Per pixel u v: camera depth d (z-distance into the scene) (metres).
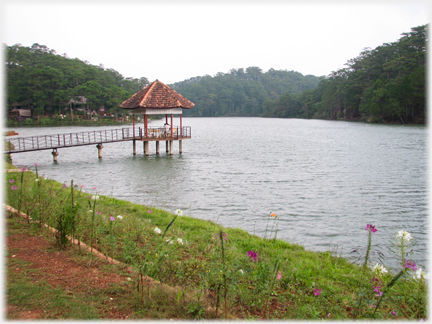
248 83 175.00
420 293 4.45
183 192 16.06
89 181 18.55
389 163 24.58
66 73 89.62
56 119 78.62
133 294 4.29
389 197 15.29
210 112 175.25
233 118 156.75
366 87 87.88
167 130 30.08
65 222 5.66
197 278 5.16
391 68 78.62
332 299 4.96
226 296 4.22
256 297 4.63
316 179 19.33
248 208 13.44
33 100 80.25
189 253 6.35
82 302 4.00
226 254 5.88
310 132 58.06
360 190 16.62
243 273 4.79
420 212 13.05
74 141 40.97
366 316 4.30
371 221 11.98
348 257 8.50
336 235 10.49
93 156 29.67
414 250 9.28
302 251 7.81
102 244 6.11
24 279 4.42
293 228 11.12
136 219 8.41
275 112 150.38
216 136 52.19
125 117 91.31
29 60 90.81
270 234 10.38
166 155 30.11
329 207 13.67
